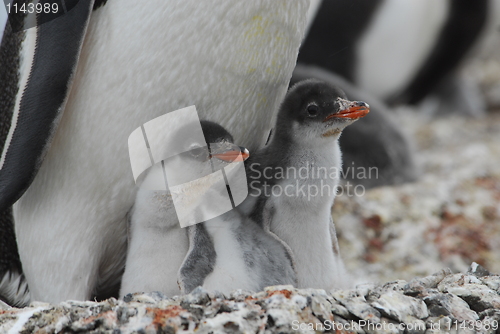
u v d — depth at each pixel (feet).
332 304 27.32
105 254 32.94
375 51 79.05
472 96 90.17
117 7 29.30
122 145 30.14
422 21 79.87
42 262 32.30
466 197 57.88
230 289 29.12
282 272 30.09
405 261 50.90
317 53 77.20
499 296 29.14
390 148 60.70
